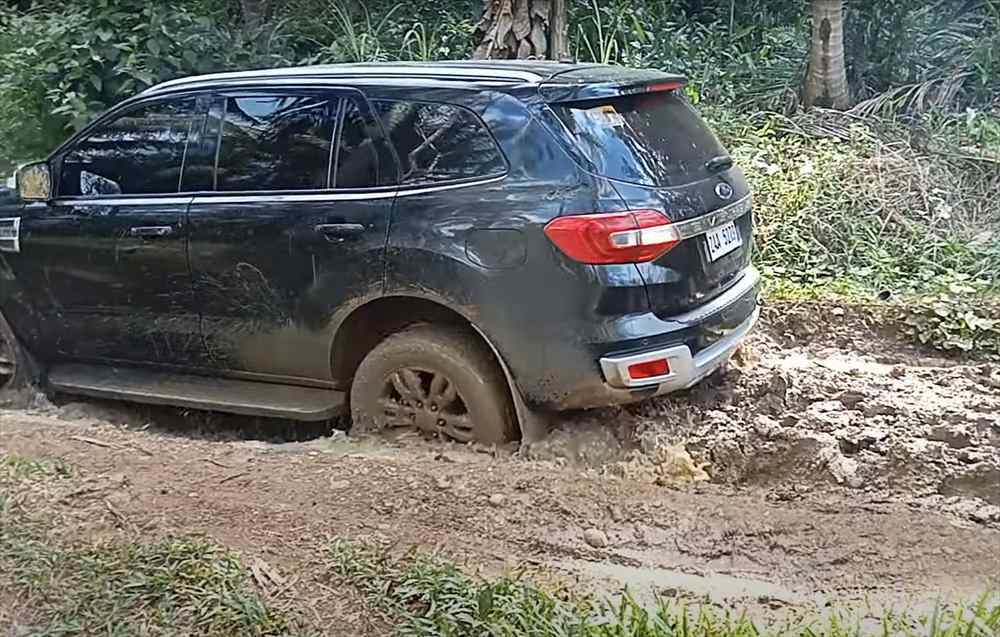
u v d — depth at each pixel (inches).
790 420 215.6
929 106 399.2
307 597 143.4
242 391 219.8
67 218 225.9
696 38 453.4
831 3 392.2
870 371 245.1
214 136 214.2
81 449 198.2
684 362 188.9
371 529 165.2
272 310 208.1
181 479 183.2
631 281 182.9
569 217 181.8
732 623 138.8
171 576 145.4
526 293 185.5
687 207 191.2
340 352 207.8
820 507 177.6
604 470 195.9
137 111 223.0
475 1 471.5
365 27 454.0
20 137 407.5
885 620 136.6
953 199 339.0
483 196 188.1
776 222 321.7
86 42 398.0
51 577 146.0
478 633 133.0
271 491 178.5
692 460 201.8
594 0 431.5
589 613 139.5
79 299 228.8
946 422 213.0
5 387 245.3
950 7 466.3
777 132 381.1
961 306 267.6
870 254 311.1
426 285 192.2
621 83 196.7
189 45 409.1
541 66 206.8
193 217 211.8
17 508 166.7
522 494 177.8
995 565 154.9
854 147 358.6
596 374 185.6
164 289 217.8
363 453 199.9
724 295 201.2
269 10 480.7
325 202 200.4
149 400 225.9
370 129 199.5
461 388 199.3
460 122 192.7
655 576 154.5
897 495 189.2
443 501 175.2
